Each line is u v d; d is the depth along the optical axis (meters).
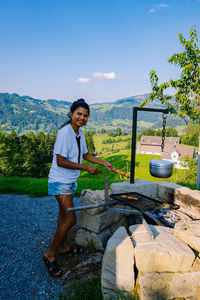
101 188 7.85
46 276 2.43
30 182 8.65
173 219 2.92
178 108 4.93
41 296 2.13
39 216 4.50
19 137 43.59
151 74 4.77
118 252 1.90
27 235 3.53
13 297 2.12
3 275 2.46
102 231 2.95
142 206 2.44
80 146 2.54
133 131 3.20
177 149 66.00
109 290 1.96
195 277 1.84
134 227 2.30
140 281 1.80
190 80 4.83
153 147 86.69
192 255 1.84
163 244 1.96
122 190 3.19
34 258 2.82
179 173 27.52
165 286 1.82
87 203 2.94
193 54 4.78
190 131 6.65
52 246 2.46
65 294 2.15
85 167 2.35
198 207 2.99
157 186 3.59
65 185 2.45
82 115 2.41
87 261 2.63
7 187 6.96
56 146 2.38
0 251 3.00
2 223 4.07
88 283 2.26
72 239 3.23
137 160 53.19
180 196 3.28
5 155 26.14
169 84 4.73
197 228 2.16
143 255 1.85
